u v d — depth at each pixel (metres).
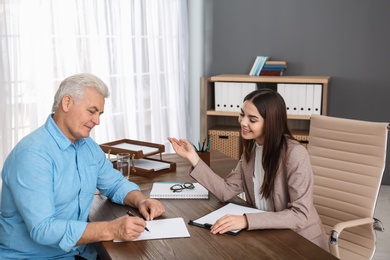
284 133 2.09
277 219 1.86
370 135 2.39
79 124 1.84
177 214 2.01
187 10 5.15
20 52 3.51
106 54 4.18
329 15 4.73
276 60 4.98
